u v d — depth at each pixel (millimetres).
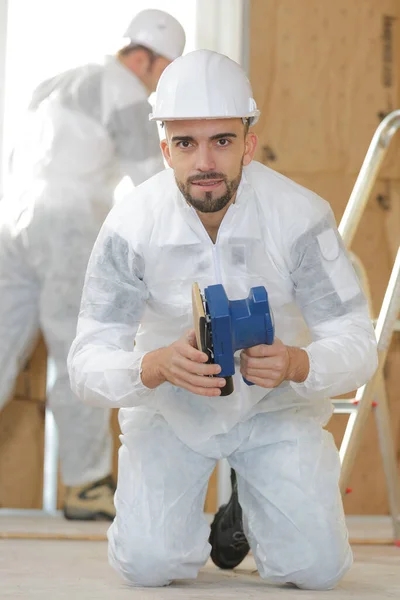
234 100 2484
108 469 4781
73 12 4855
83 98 4758
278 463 2674
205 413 2703
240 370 2471
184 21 5000
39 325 4871
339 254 2689
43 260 4719
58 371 4750
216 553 3051
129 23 4852
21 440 4992
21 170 4797
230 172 2488
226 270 2650
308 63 5176
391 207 5238
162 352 2488
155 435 2744
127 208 2699
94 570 2969
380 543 3922
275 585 2705
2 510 4965
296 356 2496
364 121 5219
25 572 2881
